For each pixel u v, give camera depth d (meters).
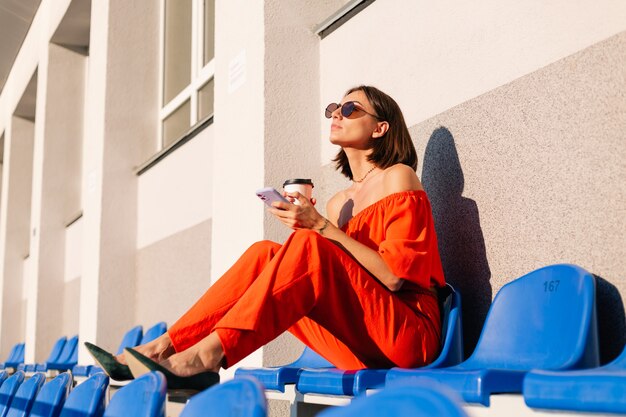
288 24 3.63
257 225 3.44
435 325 2.26
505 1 2.60
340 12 3.50
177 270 5.21
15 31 9.82
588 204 2.19
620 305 2.06
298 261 2.11
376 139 2.63
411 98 3.06
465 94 2.75
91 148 6.36
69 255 8.06
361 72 3.39
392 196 2.38
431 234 2.34
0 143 12.28
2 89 11.98
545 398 1.39
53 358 7.14
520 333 2.02
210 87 5.42
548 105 2.37
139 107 6.17
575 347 1.78
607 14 2.20
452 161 2.77
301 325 2.40
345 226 2.54
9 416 2.29
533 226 2.38
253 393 0.81
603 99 2.17
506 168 2.51
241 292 2.27
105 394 1.49
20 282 10.51
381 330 2.14
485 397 1.60
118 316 5.93
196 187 5.00
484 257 2.58
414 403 0.61
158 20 6.34
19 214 10.62
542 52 2.42
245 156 3.62
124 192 6.05
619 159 2.10
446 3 2.90
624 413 1.26
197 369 2.01
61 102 8.30
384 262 2.22
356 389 1.98
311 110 3.61
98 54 6.37
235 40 3.84
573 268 1.92
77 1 7.24
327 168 3.53
